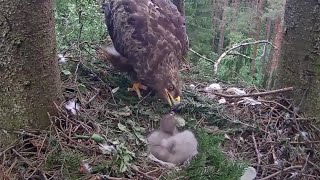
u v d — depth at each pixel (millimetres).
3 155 741
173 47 928
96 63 1036
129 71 958
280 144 863
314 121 926
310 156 851
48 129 793
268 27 3141
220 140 837
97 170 732
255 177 783
